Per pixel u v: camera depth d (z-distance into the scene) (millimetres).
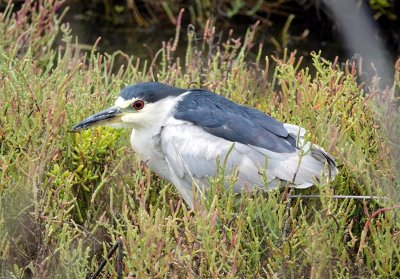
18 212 10156
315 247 9383
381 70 18203
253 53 18734
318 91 12531
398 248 10133
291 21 19953
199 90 11180
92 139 11375
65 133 11375
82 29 19609
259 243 9633
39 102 11766
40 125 11117
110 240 10891
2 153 10914
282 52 18922
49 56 15734
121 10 20125
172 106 10961
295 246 9648
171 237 9945
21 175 10414
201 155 10547
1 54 13812
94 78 13234
